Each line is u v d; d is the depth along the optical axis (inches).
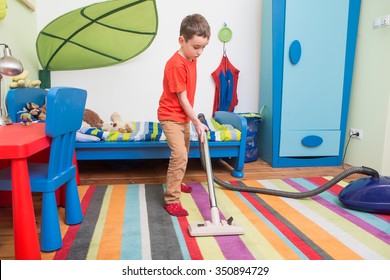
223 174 83.3
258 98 105.0
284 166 92.1
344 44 88.7
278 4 84.4
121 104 99.2
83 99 49.3
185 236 47.1
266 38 95.6
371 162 86.8
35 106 69.1
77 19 84.8
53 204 42.3
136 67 98.1
